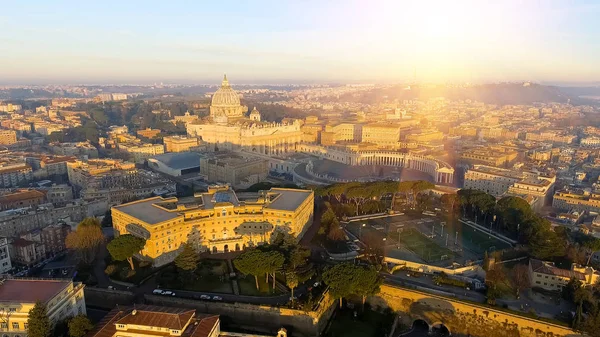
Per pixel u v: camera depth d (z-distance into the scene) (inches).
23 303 7421.3
